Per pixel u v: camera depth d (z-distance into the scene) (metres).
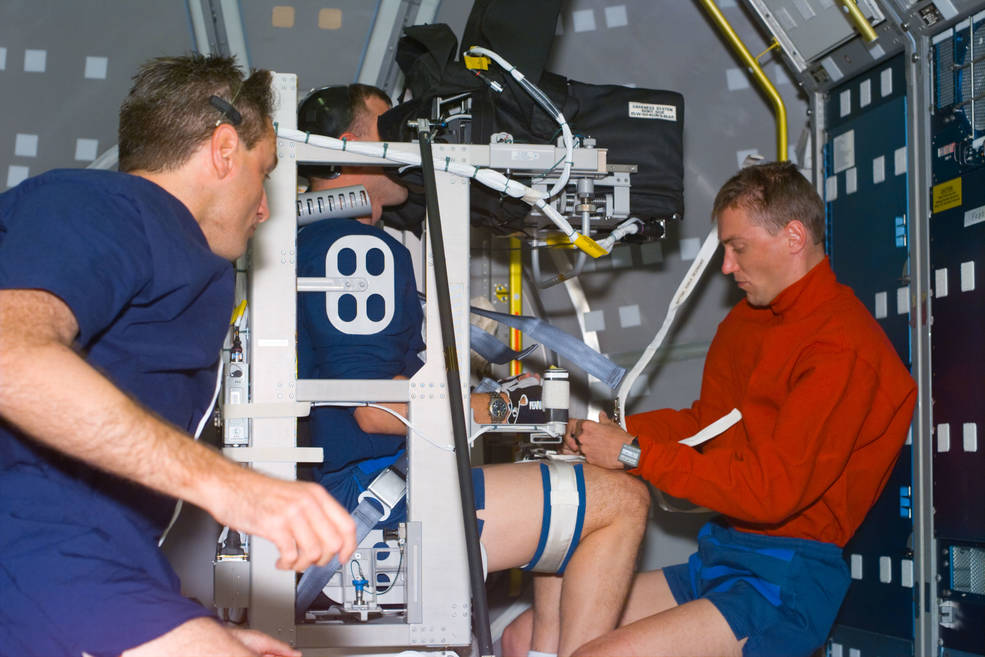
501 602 3.11
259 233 2.05
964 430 2.52
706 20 3.44
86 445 1.06
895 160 2.90
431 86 2.22
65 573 1.19
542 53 2.25
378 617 2.16
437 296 1.88
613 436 2.26
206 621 1.23
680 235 3.43
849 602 2.97
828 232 3.24
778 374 2.35
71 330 1.13
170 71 1.49
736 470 2.17
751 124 3.46
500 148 2.16
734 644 2.09
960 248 2.58
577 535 2.14
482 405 2.23
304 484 1.15
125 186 1.31
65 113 3.10
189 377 1.47
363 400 2.05
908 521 2.72
